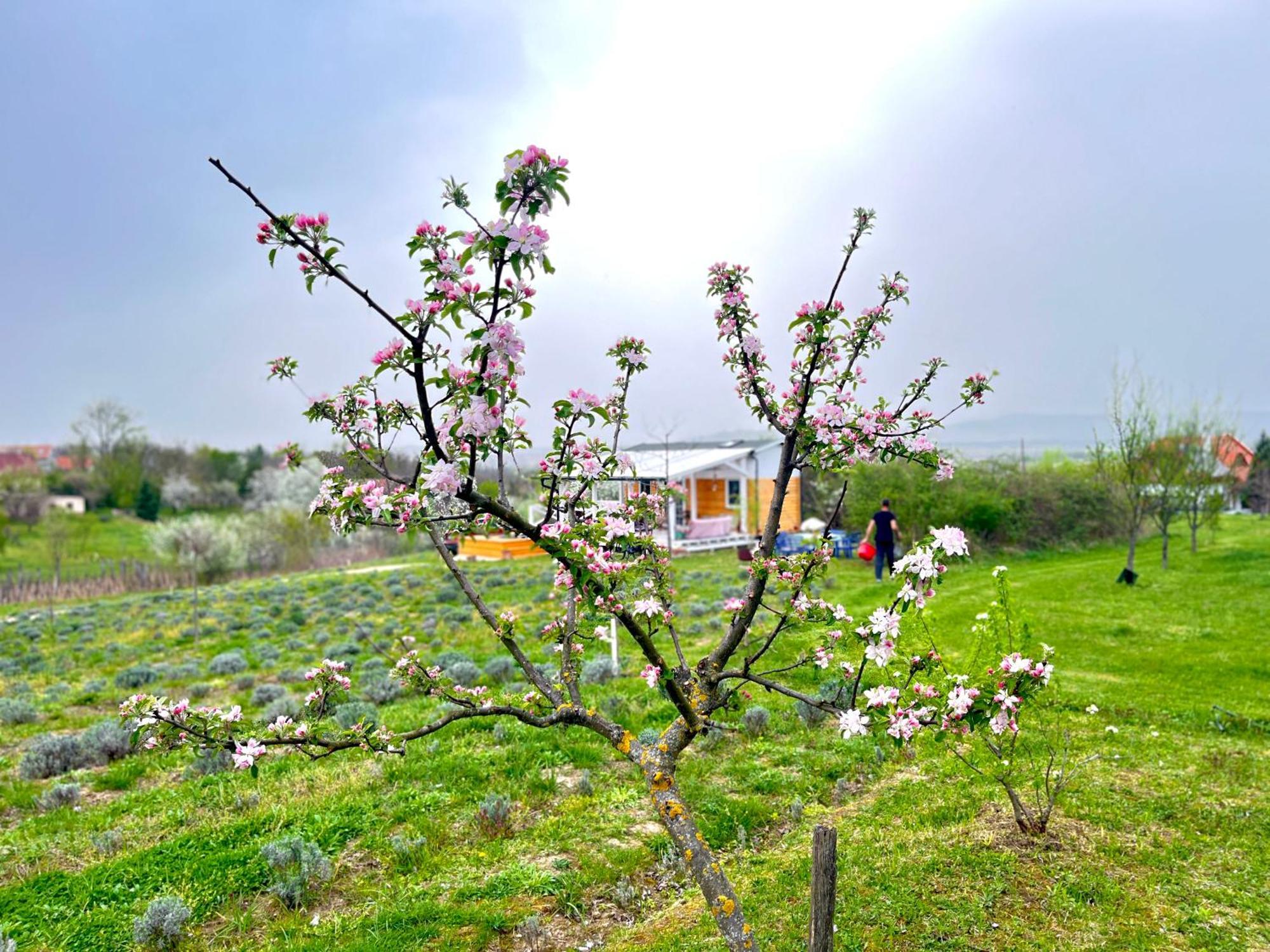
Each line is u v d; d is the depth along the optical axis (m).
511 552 27.80
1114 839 5.40
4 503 49.75
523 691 9.68
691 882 5.37
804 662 4.12
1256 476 31.12
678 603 15.68
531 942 4.61
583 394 3.16
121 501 62.62
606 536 3.45
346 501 3.02
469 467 3.03
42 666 15.06
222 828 6.28
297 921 5.04
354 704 9.47
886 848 5.45
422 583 22.77
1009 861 5.13
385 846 5.94
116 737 8.72
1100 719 8.06
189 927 5.04
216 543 33.06
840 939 4.38
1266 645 10.87
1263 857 5.15
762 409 4.63
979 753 7.07
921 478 21.38
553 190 2.63
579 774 7.22
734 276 4.38
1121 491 21.53
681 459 26.33
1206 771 6.60
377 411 3.73
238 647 16.06
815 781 6.84
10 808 7.32
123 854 6.07
